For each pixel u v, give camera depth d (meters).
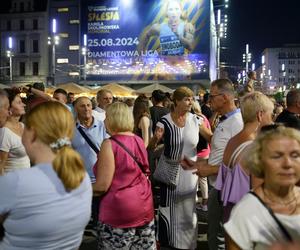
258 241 1.98
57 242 2.13
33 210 2.04
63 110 2.23
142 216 3.55
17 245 2.06
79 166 2.20
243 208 2.04
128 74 49.47
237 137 3.19
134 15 49.19
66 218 2.13
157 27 48.59
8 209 2.03
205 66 47.47
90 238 5.66
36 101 5.11
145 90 21.42
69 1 56.44
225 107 4.22
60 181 2.14
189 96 4.70
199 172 3.88
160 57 48.59
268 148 2.04
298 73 130.88
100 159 3.47
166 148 4.80
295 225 1.98
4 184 2.04
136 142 3.60
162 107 7.42
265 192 2.07
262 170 2.08
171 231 4.84
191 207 4.82
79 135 4.94
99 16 50.00
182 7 47.78
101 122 5.13
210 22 47.91
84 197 2.28
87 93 20.02
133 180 3.51
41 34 58.16
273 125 2.88
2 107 4.04
